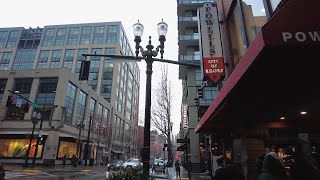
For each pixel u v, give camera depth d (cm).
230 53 1110
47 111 3991
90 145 5238
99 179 1941
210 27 1166
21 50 8562
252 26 841
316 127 1006
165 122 3281
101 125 5922
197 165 3070
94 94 5619
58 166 3603
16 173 2167
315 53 344
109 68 7531
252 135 1001
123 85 8531
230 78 505
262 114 852
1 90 4247
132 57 918
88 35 8019
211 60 1102
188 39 3581
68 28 8194
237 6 1034
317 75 430
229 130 1167
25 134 3853
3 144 3925
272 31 326
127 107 9131
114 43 7756
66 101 4266
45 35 8181
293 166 590
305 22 330
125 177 645
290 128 1010
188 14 3866
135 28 927
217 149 2064
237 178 473
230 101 619
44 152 3703
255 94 564
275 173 601
